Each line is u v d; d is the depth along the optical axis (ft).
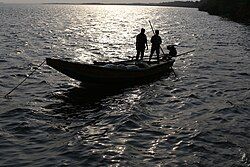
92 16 386.52
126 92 49.24
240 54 88.99
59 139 31.30
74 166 25.84
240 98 45.78
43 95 46.73
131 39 133.69
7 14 381.40
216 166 25.79
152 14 480.64
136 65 56.29
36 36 135.44
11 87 50.78
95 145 29.91
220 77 60.13
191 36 145.79
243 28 189.26
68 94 47.50
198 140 30.99
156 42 61.00
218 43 116.57
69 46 105.09
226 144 29.91
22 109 39.99
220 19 288.10
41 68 66.23
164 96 47.47
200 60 79.87
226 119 36.94
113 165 26.07
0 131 32.91
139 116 38.27
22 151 28.50
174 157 27.53
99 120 36.83
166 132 33.27
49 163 26.27
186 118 37.73
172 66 72.13
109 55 87.51
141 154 28.17
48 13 444.55
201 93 49.01
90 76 48.55
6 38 122.72
